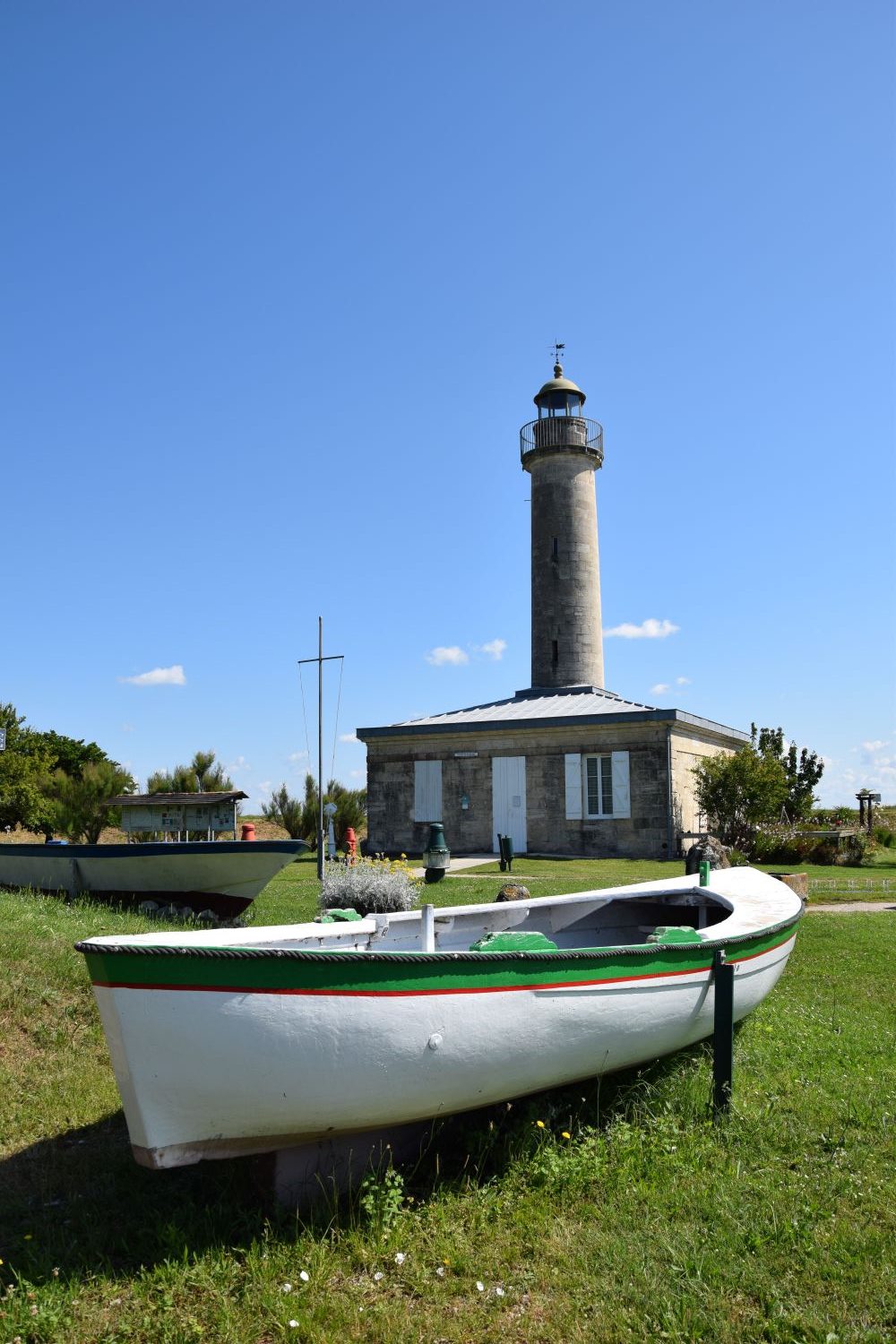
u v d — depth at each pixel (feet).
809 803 103.40
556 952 17.21
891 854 101.40
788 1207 16.37
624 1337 12.92
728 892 28.12
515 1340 12.94
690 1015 20.31
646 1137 18.88
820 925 48.03
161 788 109.81
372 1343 12.89
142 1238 15.31
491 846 96.89
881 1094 21.83
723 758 95.14
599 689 109.60
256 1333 12.98
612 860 88.89
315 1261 14.37
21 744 111.75
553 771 95.35
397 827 100.83
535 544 111.34
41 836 103.19
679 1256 14.74
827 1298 13.79
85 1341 12.91
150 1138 14.25
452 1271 14.47
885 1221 15.94
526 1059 17.06
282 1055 14.39
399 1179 16.20
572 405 113.50
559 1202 16.55
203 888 42.88
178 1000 13.97
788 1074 23.04
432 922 20.48
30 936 30.01
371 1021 14.93
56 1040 23.86
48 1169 17.85
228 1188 16.43
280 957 14.26
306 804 100.83
